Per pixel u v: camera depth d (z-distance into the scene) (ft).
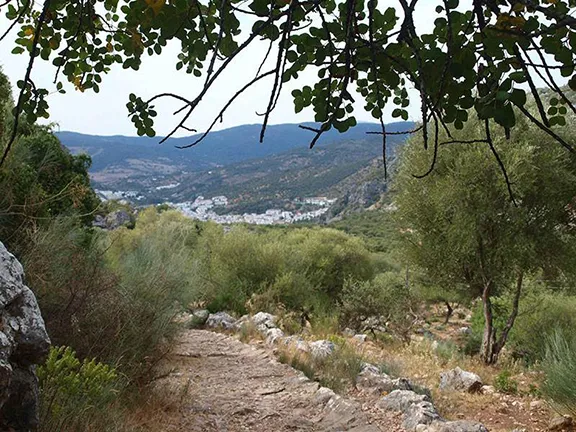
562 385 20.77
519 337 42.88
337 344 31.53
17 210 18.88
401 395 21.45
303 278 62.44
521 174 30.58
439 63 3.61
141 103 4.80
